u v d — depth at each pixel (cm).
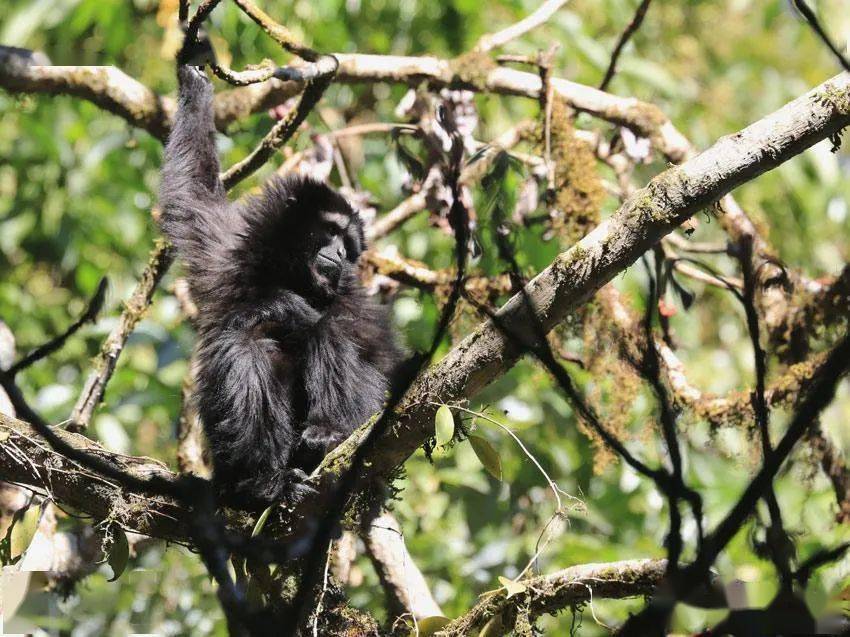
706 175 651
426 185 1127
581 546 1200
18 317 1516
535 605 727
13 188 1636
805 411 498
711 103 1897
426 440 736
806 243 1614
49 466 762
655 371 537
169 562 1220
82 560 988
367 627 773
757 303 1116
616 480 1340
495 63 1224
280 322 1016
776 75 2108
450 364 712
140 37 1680
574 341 1319
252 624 640
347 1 1623
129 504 758
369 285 1194
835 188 1611
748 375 1573
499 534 1325
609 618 1147
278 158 1414
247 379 952
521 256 1201
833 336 1086
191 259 1027
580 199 1153
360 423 1010
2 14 1577
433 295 1205
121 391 1421
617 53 1245
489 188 1140
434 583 1315
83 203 1566
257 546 746
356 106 1598
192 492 750
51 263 1662
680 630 589
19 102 1188
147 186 1564
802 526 1055
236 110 1260
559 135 1167
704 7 2258
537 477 1299
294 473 808
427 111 1205
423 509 1336
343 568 1012
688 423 1088
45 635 952
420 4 1638
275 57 1493
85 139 1608
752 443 1045
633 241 661
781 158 650
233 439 941
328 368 1005
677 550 511
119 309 1416
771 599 542
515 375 1250
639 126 1202
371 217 1226
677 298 1263
